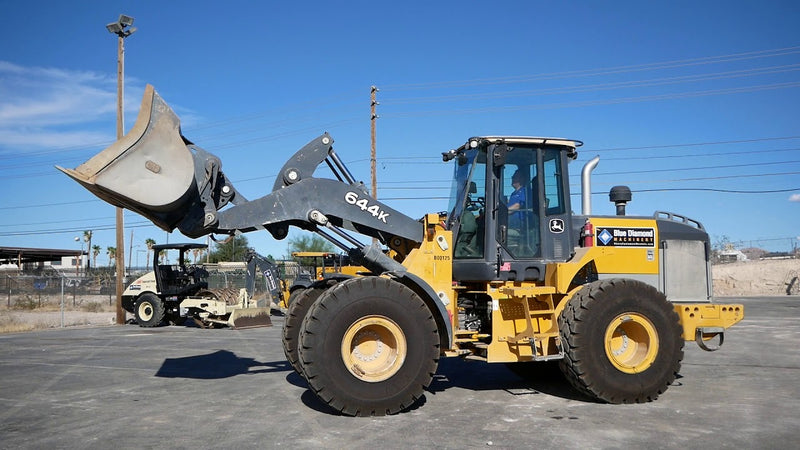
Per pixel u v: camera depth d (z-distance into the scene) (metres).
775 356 10.59
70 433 5.85
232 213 6.68
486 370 9.15
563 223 7.60
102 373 9.45
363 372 6.24
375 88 27.41
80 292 35.62
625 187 8.35
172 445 5.40
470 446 5.25
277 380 8.54
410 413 6.42
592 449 5.14
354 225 7.18
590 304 6.79
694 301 8.03
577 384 6.85
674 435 5.54
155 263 19.45
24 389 8.14
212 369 9.73
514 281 7.40
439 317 6.80
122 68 21.88
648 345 6.97
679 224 8.22
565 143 7.65
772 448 5.13
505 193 7.47
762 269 41.06
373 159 27.25
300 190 6.93
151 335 16.20
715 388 7.70
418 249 7.11
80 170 5.99
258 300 24.38
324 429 5.82
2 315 25.11
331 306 6.14
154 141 6.20
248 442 5.44
